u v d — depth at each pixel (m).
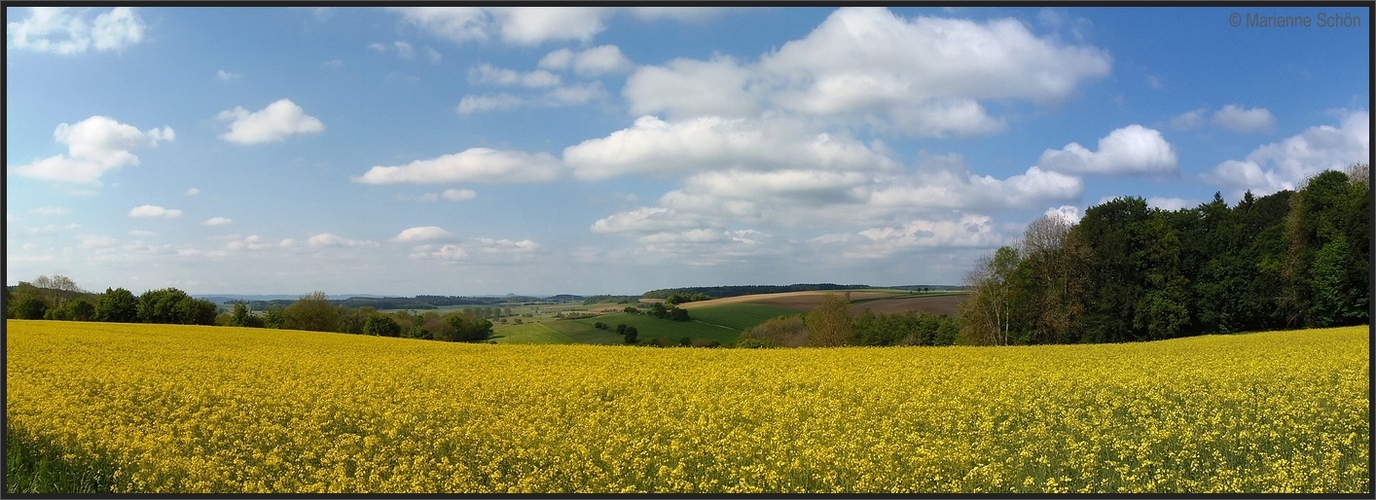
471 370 19.67
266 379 17.64
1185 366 19.53
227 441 12.18
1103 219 57.34
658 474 10.37
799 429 12.53
